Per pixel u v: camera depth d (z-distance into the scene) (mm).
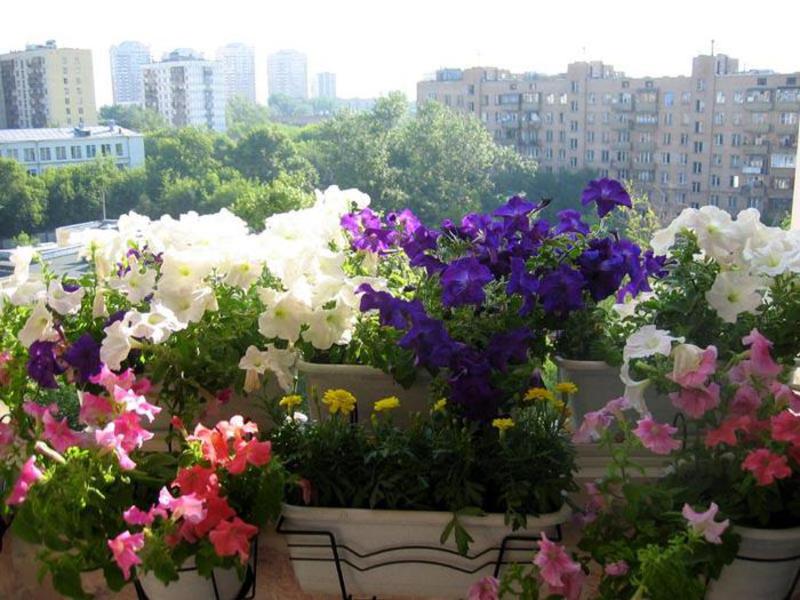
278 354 1499
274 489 1291
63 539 1351
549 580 1230
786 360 1465
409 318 1433
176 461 1400
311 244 1574
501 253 1613
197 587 1363
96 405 1315
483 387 1359
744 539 1272
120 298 1613
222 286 1568
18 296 1517
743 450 1306
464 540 1298
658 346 1304
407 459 1345
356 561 1382
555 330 1591
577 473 1558
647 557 1174
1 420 1437
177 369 1505
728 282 1437
